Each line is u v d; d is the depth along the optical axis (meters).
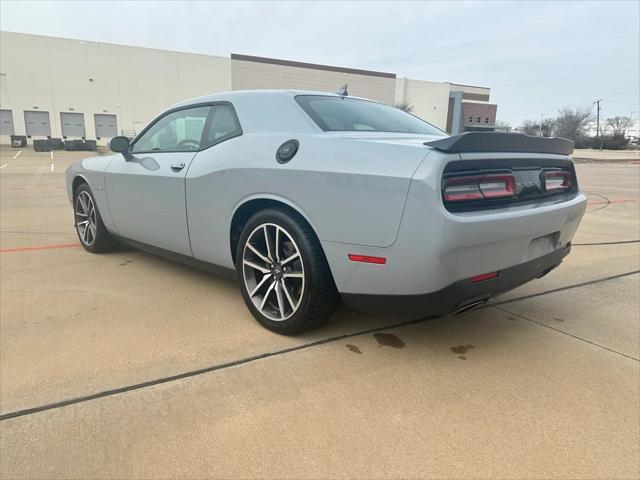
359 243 2.21
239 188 2.71
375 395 2.07
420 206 2.02
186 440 1.75
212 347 2.51
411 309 2.23
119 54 39.00
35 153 29.77
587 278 3.98
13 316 2.90
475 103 56.66
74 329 2.71
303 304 2.50
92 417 1.88
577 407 2.02
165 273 3.87
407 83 52.78
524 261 2.42
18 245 4.91
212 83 42.75
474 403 2.03
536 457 1.69
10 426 1.81
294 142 2.53
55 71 37.25
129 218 3.77
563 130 71.75
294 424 1.85
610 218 7.44
